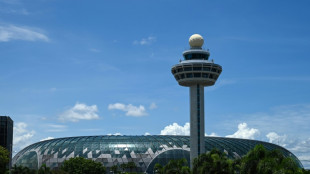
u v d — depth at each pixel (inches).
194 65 6550.2
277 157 3255.4
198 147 6486.2
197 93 6653.5
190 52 6781.5
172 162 4411.9
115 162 7086.6
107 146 7406.5
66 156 7278.5
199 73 6565.0
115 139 7701.8
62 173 5669.3
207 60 6678.2
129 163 6993.1
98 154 7214.6
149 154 7214.6
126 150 7288.4
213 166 3754.9
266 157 3208.7
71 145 7573.8
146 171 7032.5
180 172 4333.2
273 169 3058.6
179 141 7598.4
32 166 7411.4
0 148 5703.7
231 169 3735.2
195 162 3937.0
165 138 7770.7
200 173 3801.7
